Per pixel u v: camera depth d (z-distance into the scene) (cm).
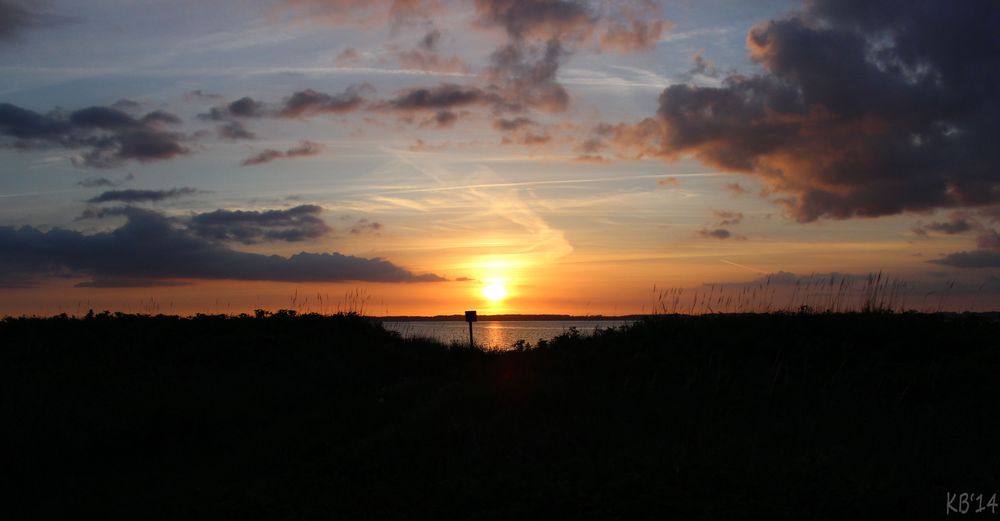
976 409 1100
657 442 968
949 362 1308
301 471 957
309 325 2117
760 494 770
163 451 1147
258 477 987
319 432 1164
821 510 732
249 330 1995
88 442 1096
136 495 938
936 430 988
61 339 1833
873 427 1002
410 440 1035
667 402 1153
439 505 787
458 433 1047
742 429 1027
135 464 1088
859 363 1341
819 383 1250
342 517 771
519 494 796
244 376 1600
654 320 1714
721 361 1402
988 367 1256
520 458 951
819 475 809
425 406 1234
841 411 1087
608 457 915
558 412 1144
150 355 1775
